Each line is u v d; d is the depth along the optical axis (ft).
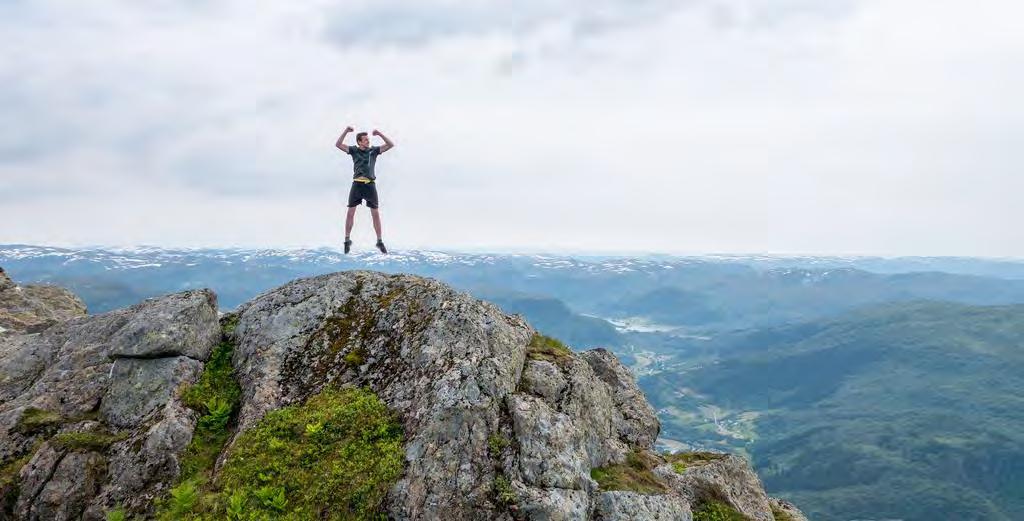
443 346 66.49
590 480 59.67
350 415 61.67
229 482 55.52
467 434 57.16
